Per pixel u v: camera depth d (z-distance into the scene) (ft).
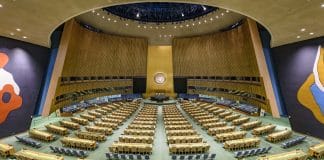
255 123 58.90
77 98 80.48
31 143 45.52
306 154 37.09
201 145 42.73
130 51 105.50
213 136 53.01
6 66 51.65
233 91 85.10
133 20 86.89
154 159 39.83
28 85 58.39
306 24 42.37
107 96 97.96
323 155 38.52
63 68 67.77
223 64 90.07
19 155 36.99
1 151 39.75
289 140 49.16
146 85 112.27
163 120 70.13
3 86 50.80
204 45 98.48
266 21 43.55
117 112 77.00
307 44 52.34
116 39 100.01
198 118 67.05
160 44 114.11
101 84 93.50
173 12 88.07
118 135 54.13
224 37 87.97
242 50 77.05
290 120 57.93
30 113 58.95
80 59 79.51
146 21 89.71
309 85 51.55
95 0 35.42
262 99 68.23
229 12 71.36
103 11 74.79
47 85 65.62
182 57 106.32
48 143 48.08
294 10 36.17
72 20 69.51
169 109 85.87
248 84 75.66
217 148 44.93
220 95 92.73
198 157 38.50
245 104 78.89
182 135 51.13
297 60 55.36
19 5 34.83
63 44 68.80
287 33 49.42
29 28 46.85
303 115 53.57
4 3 33.68
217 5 37.42
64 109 72.18
